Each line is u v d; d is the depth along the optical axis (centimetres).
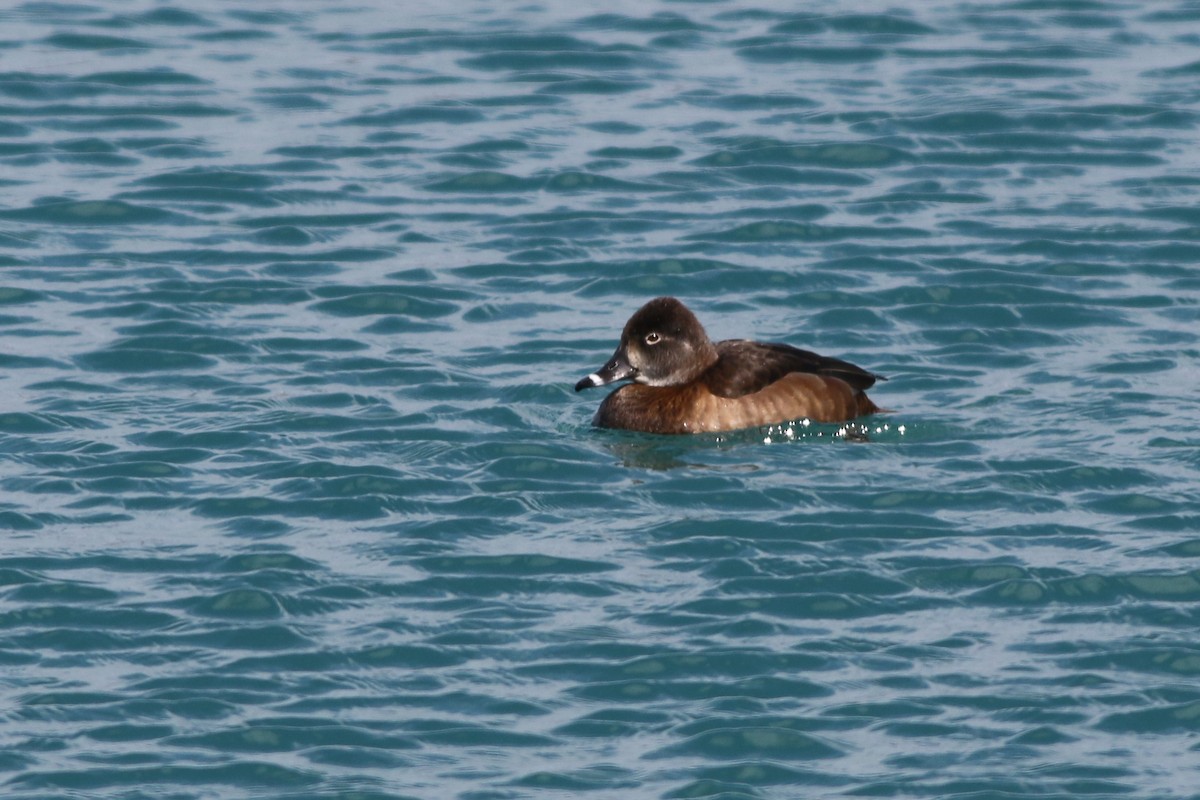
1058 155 2911
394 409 2038
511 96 3169
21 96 3131
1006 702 1441
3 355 2184
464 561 1666
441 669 1491
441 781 1348
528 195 2773
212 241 2591
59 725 1408
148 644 1525
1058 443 1919
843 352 2242
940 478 1834
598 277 2480
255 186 2791
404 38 3447
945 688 1462
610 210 2712
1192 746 1385
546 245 2583
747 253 2556
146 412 2019
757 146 2939
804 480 1834
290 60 3328
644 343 1988
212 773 1354
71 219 2662
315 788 1337
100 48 3369
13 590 1603
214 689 1459
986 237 2602
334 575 1638
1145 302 2380
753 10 3578
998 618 1569
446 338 2273
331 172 2850
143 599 1595
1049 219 2662
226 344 2236
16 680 1470
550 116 3080
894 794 1330
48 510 1770
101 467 1869
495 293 2425
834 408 1978
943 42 3409
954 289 2419
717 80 3231
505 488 1825
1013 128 3005
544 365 2183
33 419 1994
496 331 2300
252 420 1997
